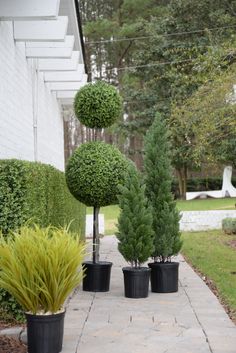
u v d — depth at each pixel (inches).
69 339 183.6
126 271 258.7
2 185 202.1
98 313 223.9
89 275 275.7
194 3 798.5
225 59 446.3
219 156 515.2
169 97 885.8
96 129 298.4
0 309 202.7
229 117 386.0
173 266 271.3
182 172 1068.5
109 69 1215.6
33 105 386.9
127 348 172.2
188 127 417.1
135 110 976.9
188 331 192.4
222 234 574.2
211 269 343.6
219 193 1089.4
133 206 264.2
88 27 1106.7
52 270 159.2
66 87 488.4
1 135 277.4
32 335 163.0
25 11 250.7
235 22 740.7
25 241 163.3
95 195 277.9
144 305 239.9
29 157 371.9
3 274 163.9
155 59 901.2
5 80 289.7
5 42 290.5
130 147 1153.4
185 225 641.6
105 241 530.3
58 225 295.7
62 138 642.2
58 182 302.7
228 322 205.6
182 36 850.1
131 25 1070.4
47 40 316.2
